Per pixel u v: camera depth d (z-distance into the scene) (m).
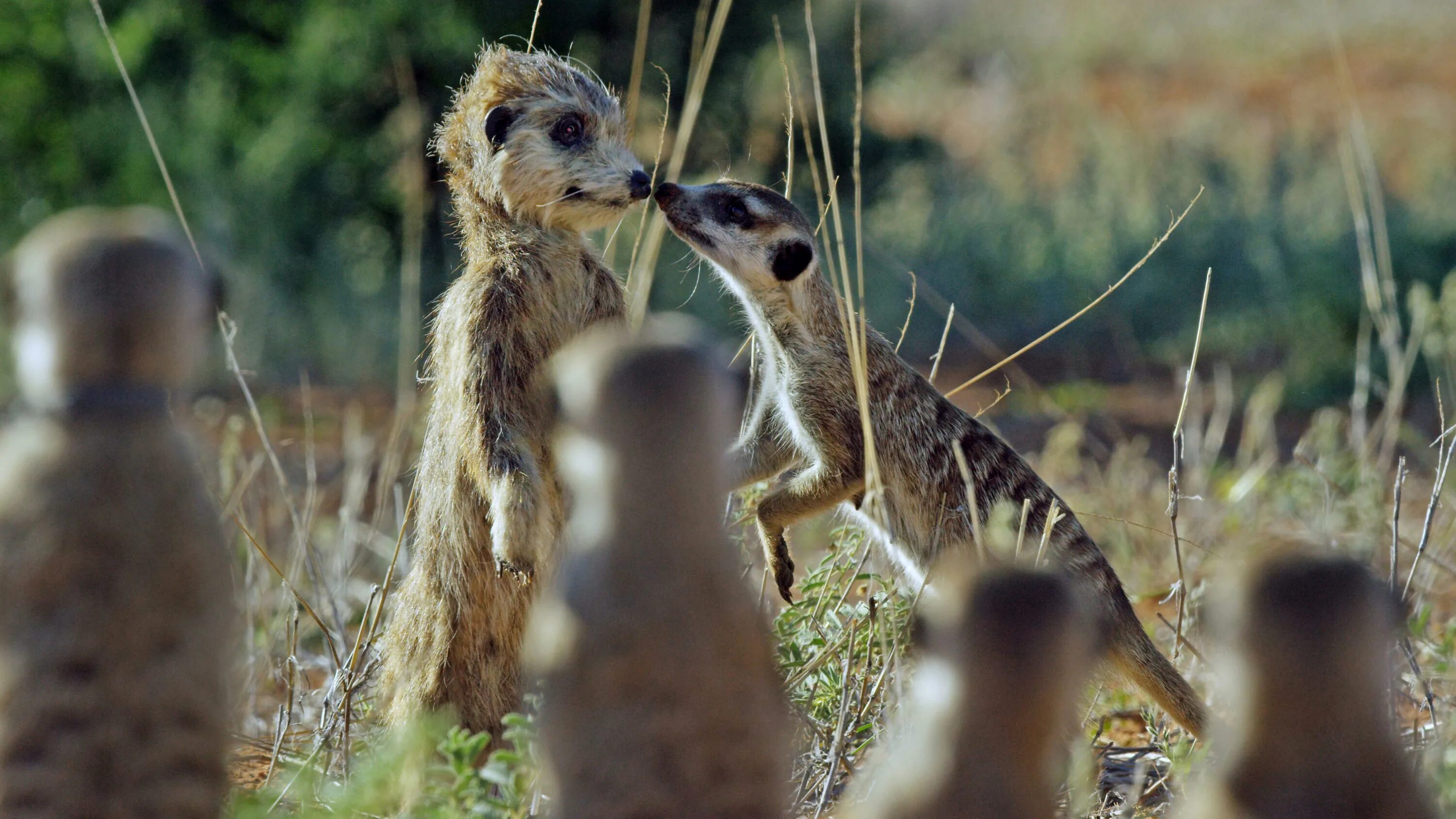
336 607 11.21
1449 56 54.78
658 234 10.71
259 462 12.16
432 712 8.78
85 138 26.38
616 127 9.47
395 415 21.56
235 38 26.14
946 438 10.16
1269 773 4.38
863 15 28.77
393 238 27.08
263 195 26.67
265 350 26.69
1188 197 32.38
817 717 8.74
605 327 9.22
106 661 5.07
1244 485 14.77
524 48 24.95
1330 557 4.48
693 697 4.85
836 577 10.05
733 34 26.27
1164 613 12.79
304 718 10.27
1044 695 4.32
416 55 24.92
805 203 26.02
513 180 9.03
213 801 5.35
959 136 47.91
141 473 5.14
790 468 10.69
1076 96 52.78
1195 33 60.28
